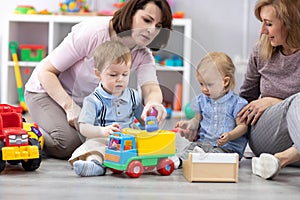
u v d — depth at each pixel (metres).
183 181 1.66
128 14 1.85
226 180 1.66
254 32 4.18
